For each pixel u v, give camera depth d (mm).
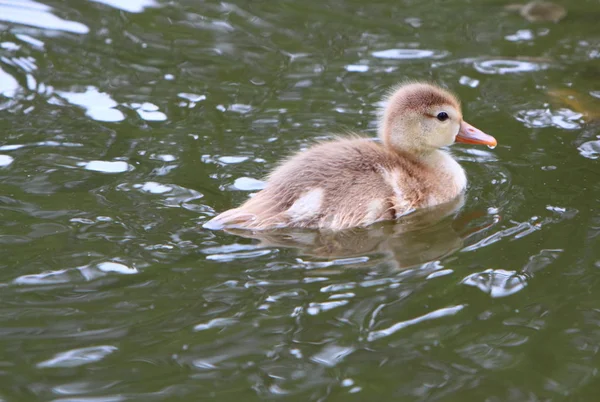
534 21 15336
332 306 7742
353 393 6711
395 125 10719
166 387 6699
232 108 12188
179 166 10539
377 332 7414
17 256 8391
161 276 8156
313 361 7043
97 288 7910
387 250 8906
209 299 7781
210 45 14273
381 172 9977
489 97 12625
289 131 11555
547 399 6691
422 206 10125
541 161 10906
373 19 15414
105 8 15492
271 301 7777
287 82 13047
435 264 8555
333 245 8992
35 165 10375
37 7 15289
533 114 12125
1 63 13172
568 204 9797
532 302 7898
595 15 15570
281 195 9516
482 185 10469
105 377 6789
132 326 7379
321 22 15258
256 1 16125
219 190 10023
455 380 6879
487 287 8117
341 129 11633
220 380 6801
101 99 12289
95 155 10703
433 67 13555
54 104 12062
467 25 15180
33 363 6902
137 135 11297
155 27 14852
